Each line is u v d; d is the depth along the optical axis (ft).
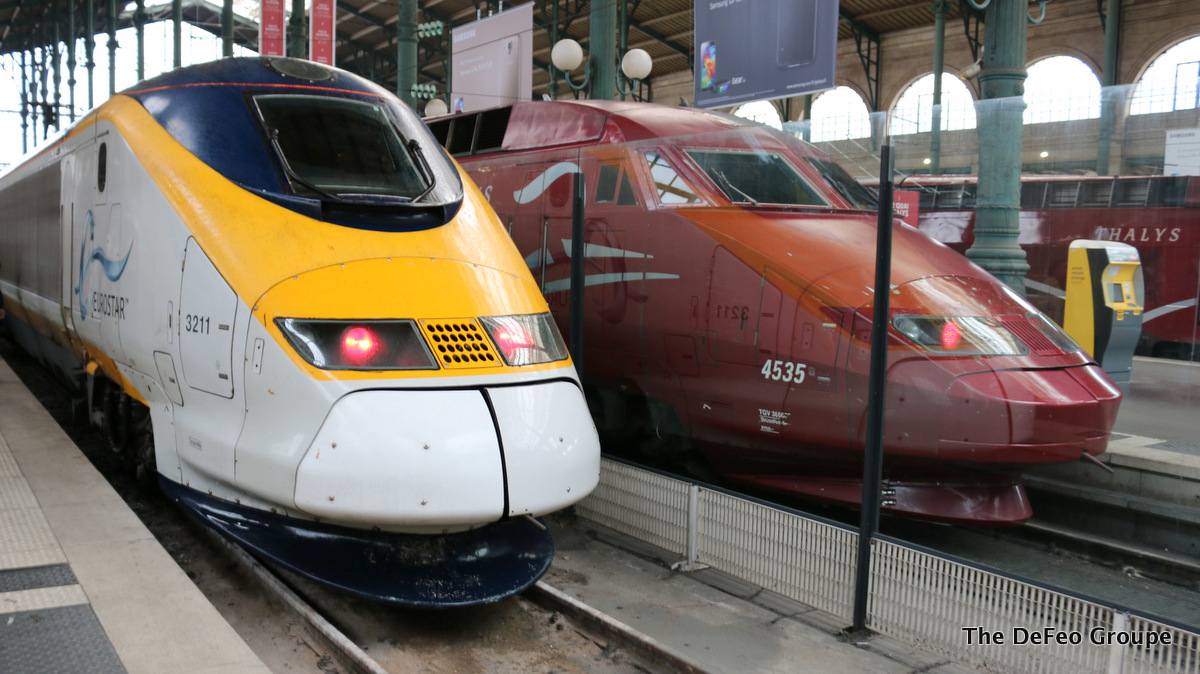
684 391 20.04
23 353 37.24
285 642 13.20
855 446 17.21
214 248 14.05
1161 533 15.66
